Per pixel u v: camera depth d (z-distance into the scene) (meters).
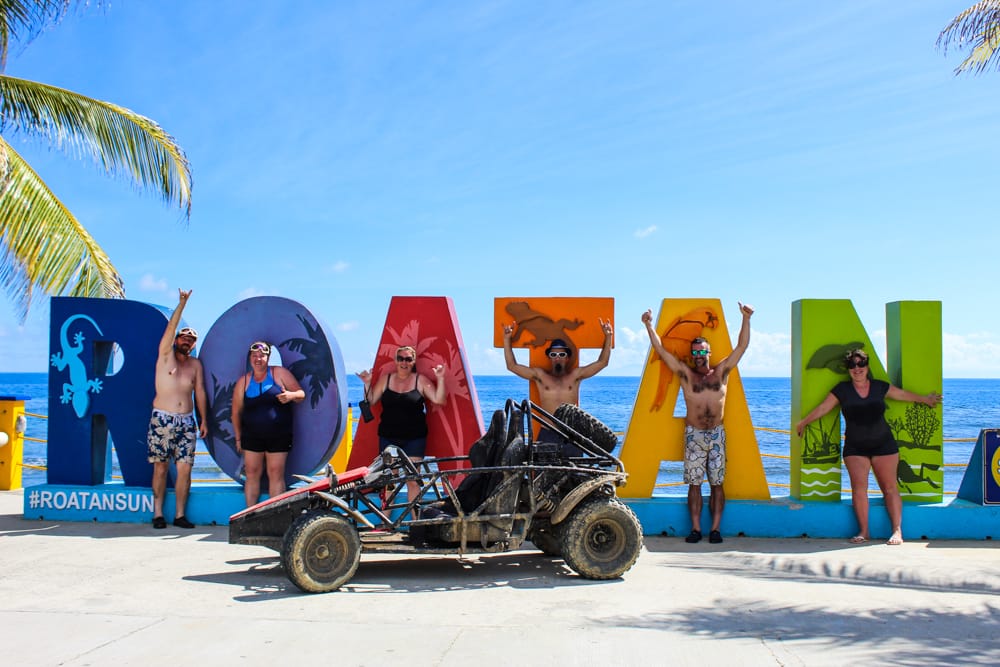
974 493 9.53
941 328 9.57
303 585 6.47
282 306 10.02
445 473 7.09
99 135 12.55
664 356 9.44
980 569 7.46
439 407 9.88
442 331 9.96
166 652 4.95
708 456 9.15
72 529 9.44
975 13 10.69
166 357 9.55
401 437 9.16
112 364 10.74
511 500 7.21
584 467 7.34
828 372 9.59
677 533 9.45
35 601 6.21
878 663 4.70
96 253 12.83
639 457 9.80
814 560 7.90
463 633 5.36
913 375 9.52
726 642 5.15
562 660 4.80
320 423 9.85
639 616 5.82
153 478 9.71
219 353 10.06
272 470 9.51
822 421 9.59
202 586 6.74
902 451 9.52
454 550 7.07
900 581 7.00
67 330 10.34
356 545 6.73
